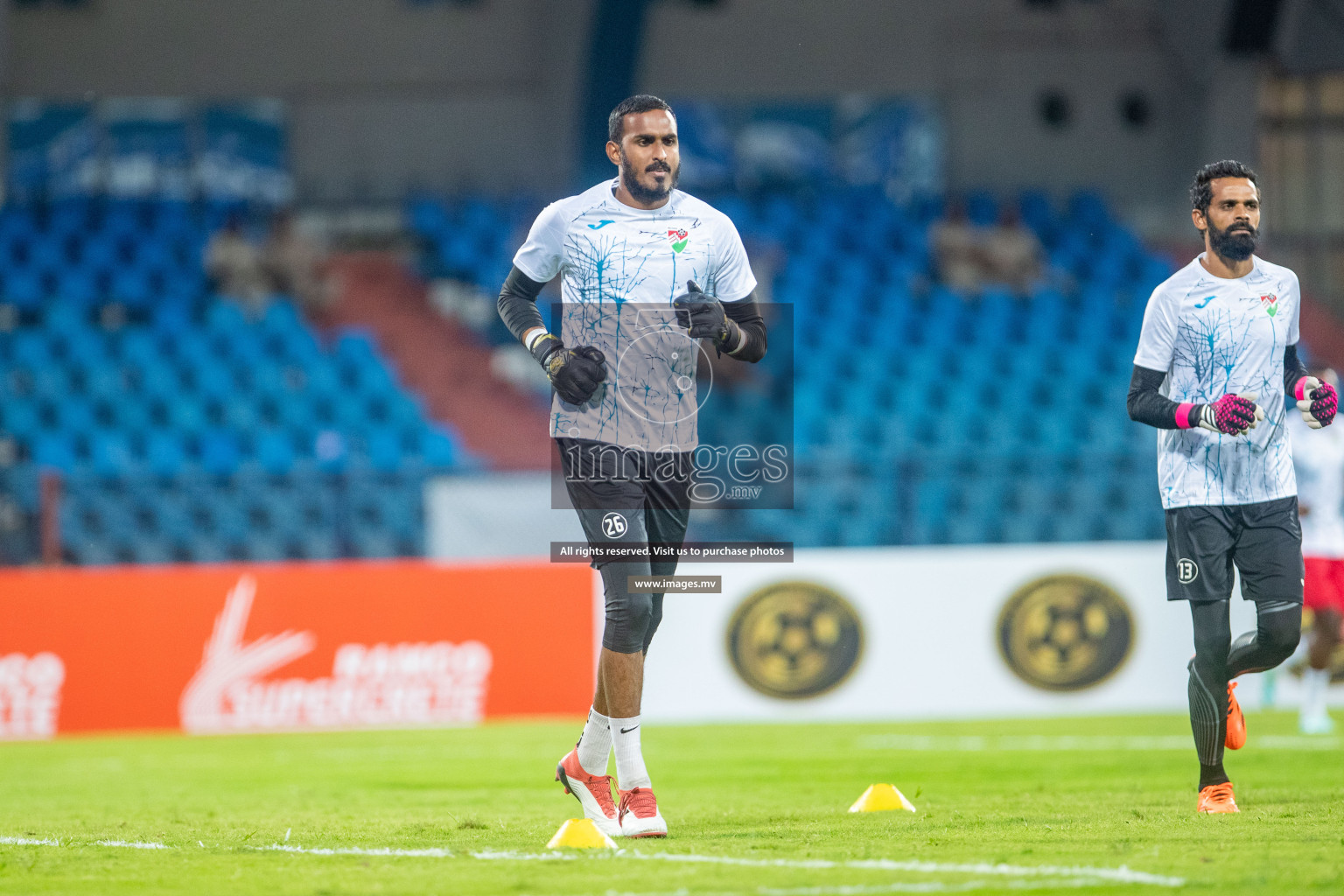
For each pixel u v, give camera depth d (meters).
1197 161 64.81
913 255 62.62
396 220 62.22
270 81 62.19
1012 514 46.75
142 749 32.78
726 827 16.06
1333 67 64.19
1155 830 14.68
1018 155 65.94
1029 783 22.19
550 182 62.44
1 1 59.44
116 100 61.41
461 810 19.14
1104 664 38.59
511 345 58.94
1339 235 65.44
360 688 37.16
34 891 11.94
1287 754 26.61
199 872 12.95
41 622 36.53
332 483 43.19
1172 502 16.56
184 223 60.00
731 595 37.66
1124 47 66.12
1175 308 16.58
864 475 45.12
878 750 29.08
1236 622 36.81
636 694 15.05
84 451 50.03
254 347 54.56
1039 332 60.25
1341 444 31.17
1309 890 10.75
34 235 58.62
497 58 63.03
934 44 65.25
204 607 37.00
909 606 38.12
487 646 37.75
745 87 64.31
